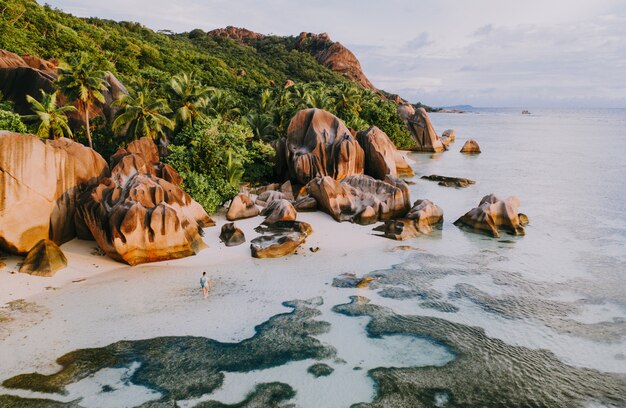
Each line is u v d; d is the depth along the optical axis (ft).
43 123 118.01
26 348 61.98
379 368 59.31
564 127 618.44
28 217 88.38
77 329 67.05
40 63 178.19
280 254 97.96
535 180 193.57
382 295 80.64
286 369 58.90
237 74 398.83
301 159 157.89
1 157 84.02
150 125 145.89
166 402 52.49
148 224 91.04
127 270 88.48
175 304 75.56
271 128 194.80
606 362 61.36
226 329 68.33
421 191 169.48
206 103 181.27
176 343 64.34
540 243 110.01
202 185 124.88
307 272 89.97
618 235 116.26
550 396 54.39
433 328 69.72
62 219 95.55
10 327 66.80
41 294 77.20
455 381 56.95
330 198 126.41
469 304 77.92
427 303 78.02
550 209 143.13
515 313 74.95
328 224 121.08
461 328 69.87
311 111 169.58
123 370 58.23
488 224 115.75
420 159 266.77
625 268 94.22
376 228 118.52
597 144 356.59
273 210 122.21
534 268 94.17
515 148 329.11
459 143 370.94
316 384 55.88
